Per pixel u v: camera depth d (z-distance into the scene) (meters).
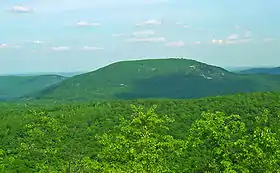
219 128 22.44
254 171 21.28
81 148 66.94
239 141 21.70
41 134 63.12
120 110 106.38
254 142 21.97
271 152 21.48
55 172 32.94
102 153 25.28
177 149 24.78
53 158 57.56
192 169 25.58
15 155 60.78
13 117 91.38
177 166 28.25
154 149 23.73
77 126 87.88
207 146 23.28
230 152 21.94
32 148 59.88
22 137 72.81
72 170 26.03
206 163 22.91
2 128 78.69
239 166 21.12
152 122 25.39
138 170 22.08
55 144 62.03
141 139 24.14
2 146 68.94
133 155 23.70
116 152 24.34
